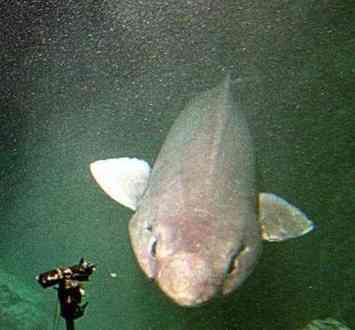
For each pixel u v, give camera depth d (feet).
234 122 14.43
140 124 33.50
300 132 26.68
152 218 11.56
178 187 11.88
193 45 34.14
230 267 10.84
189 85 34.19
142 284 26.99
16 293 21.20
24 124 35.83
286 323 22.38
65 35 36.35
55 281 8.05
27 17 35.86
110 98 35.42
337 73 27.37
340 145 25.29
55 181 34.42
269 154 26.35
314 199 24.40
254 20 31.86
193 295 9.58
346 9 29.07
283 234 13.00
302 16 30.17
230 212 11.49
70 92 36.01
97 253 30.50
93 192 33.53
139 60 35.78
